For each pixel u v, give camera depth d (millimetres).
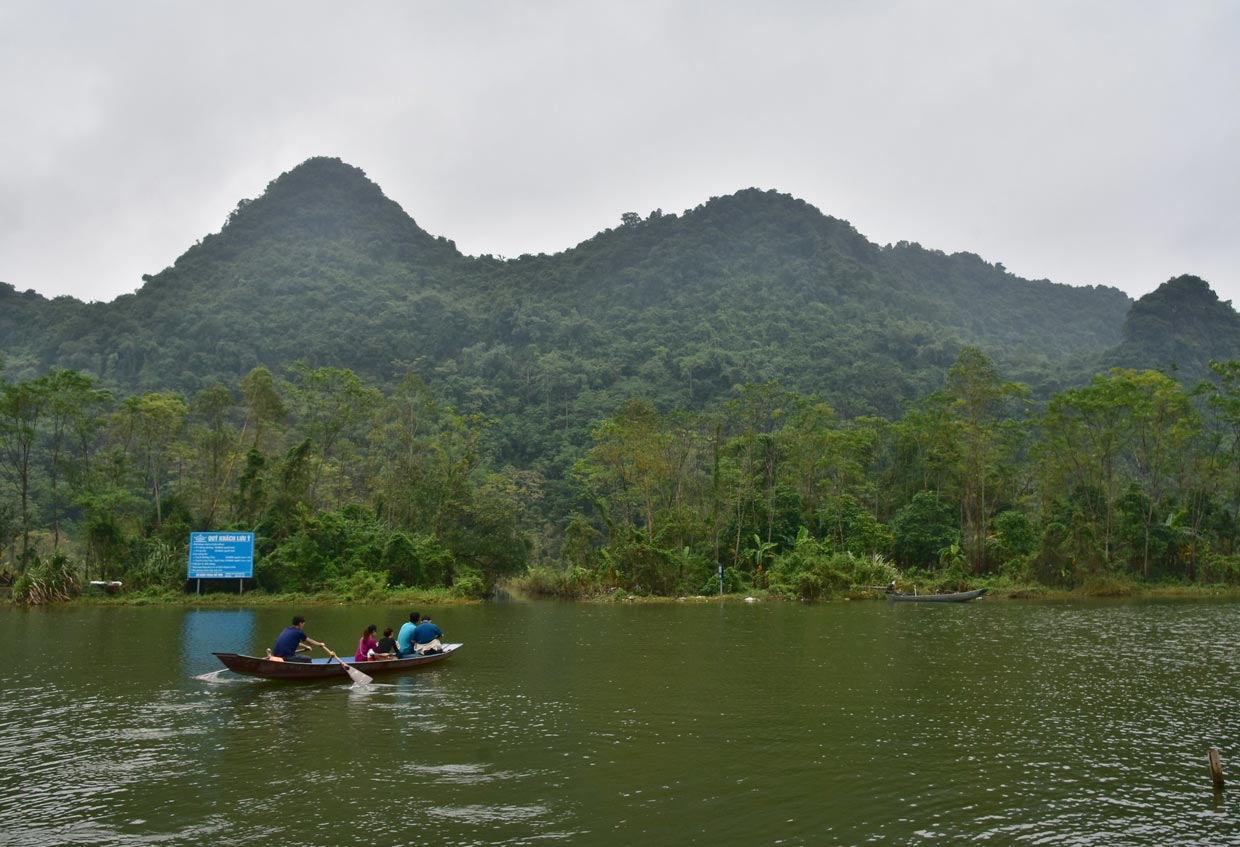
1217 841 11000
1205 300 187875
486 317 193500
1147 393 69250
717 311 199000
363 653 24531
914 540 68375
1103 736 16344
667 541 66688
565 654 28469
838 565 60875
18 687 21953
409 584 59469
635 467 69938
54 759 14781
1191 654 27969
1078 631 35500
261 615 44969
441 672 24578
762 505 70188
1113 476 77750
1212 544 71375
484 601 59000
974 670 24547
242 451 71000
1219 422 82750
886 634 34562
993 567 68125
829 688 21594
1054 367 175375
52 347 175125
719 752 15172
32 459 85312
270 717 18203
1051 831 11328
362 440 99875
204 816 11883
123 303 191500
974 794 12836
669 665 25828
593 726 17250
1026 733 16578
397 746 15641
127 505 65062
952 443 73750
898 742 15891
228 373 156625
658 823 11594
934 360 179750
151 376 148875
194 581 57062
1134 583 64250
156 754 15109
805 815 11898
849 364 166250
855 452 78938
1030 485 85375
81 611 48469
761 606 53094
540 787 13148
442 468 68688
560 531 103688
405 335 176125
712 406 134625
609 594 60875
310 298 192375
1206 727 17125
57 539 65688
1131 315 183375
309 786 13219
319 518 61219
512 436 137625
